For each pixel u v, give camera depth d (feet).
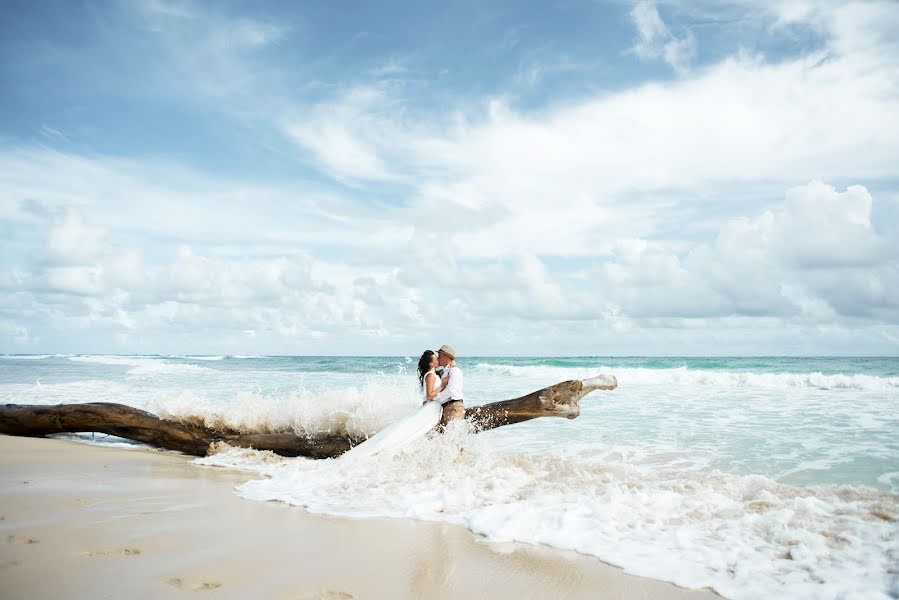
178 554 12.48
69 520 14.97
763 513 15.80
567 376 87.97
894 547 13.14
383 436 24.49
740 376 68.23
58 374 95.91
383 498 18.47
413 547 13.48
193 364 157.79
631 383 71.46
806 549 12.92
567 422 36.40
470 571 11.89
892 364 111.34
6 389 59.41
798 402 45.96
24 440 30.48
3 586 10.25
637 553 13.01
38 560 11.73
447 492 17.95
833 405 43.62
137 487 19.88
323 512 16.74
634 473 21.47
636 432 32.19
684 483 19.53
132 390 58.85
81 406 31.22
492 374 101.81
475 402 47.16
